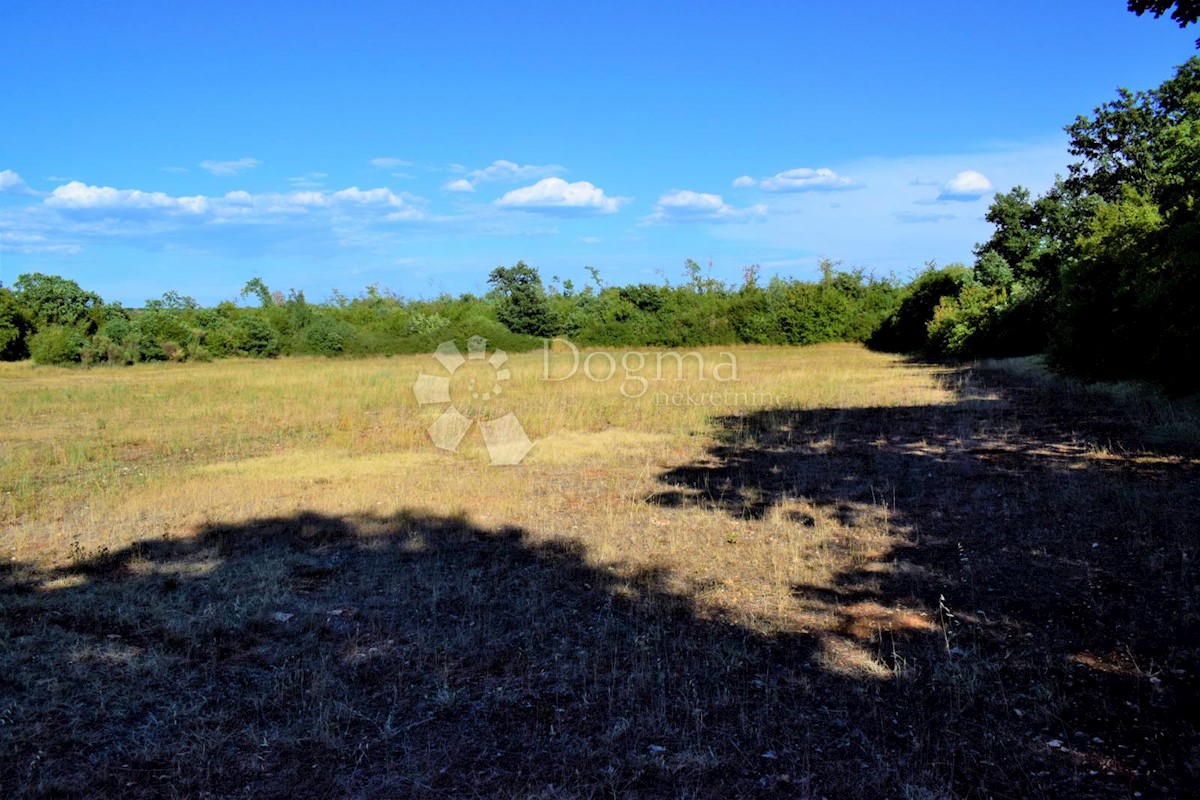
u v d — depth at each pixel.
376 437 12.24
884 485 8.27
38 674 4.15
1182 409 11.15
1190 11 7.91
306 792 3.13
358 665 4.26
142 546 6.43
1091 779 3.11
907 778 3.14
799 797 3.04
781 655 4.31
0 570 5.86
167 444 11.73
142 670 4.20
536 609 5.00
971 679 3.89
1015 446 10.02
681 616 4.89
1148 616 4.52
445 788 3.14
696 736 3.47
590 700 3.82
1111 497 7.00
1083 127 32.66
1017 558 5.67
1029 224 36.97
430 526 6.98
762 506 7.58
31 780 3.23
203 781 3.20
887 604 5.00
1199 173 11.80
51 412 15.91
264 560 6.05
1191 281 11.45
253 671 4.20
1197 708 3.54
